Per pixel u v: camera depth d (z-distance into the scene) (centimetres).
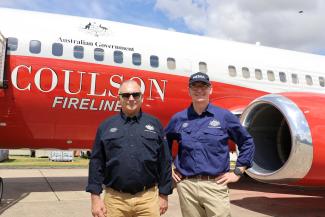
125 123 323
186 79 916
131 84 325
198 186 358
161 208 337
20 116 781
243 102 988
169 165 338
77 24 846
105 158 328
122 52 860
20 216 615
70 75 802
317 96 674
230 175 358
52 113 799
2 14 809
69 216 625
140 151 319
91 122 834
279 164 695
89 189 320
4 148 834
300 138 609
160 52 905
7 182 1005
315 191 971
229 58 999
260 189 988
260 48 1091
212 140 357
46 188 916
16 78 764
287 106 635
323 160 615
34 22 812
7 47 766
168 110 900
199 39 1000
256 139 703
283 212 694
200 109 366
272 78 1041
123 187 320
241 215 659
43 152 2439
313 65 1138
